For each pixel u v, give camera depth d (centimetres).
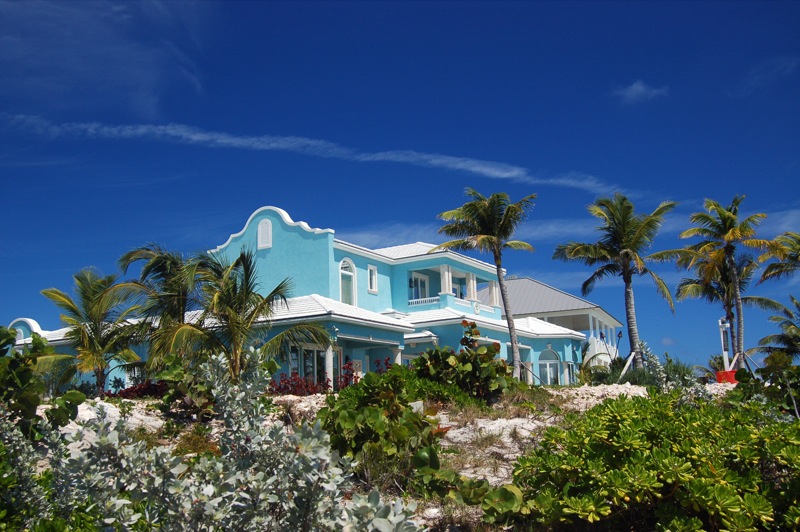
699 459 668
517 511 718
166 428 1152
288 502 410
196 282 1895
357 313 2731
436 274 4000
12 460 596
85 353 2003
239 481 413
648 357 3522
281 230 3158
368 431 934
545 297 5141
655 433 724
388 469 901
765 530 643
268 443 445
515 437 1148
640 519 696
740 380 1231
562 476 711
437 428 1033
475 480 785
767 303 4431
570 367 4469
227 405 474
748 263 4303
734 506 607
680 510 643
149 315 1988
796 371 1138
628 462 672
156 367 1695
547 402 1505
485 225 3306
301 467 407
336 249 3144
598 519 641
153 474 394
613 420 736
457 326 3331
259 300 1845
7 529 554
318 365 2641
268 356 1839
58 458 580
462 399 1424
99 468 402
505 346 3847
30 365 680
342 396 1266
